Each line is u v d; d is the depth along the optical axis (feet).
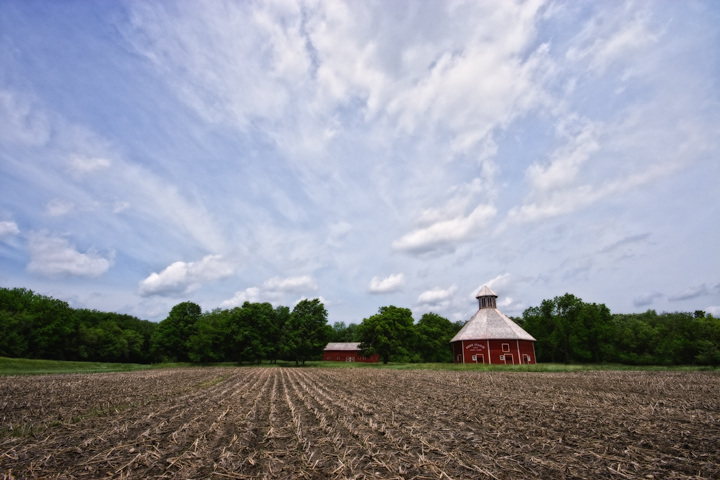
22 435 40.52
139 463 30.45
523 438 38.14
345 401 68.08
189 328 270.46
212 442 37.99
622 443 35.70
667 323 304.09
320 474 28.17
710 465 28.81
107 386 98.37
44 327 251.80
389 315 259.39
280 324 303.07
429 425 45.24
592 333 243.40
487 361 213.87
